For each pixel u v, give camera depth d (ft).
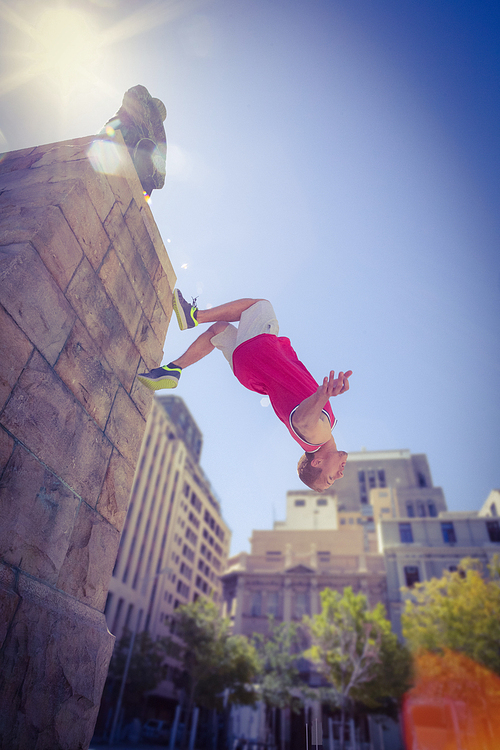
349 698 88.38
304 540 151.12
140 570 152.25
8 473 5.93
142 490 154.10
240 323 8.52
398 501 189.67
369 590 128.16
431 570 124.47
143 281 10.03
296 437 6.95
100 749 74.95
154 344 10.38
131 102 10.90
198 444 262.26
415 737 94.73
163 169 11.30
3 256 6.27
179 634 107.55
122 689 103.60
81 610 7.30
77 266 7.62
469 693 76.28
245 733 111.96
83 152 8.50
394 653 84.43
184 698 106.32
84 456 7.63
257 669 107.04
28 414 6.34
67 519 7.11
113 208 8.91
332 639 87.81
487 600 77.71
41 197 7.55
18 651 5.83
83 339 7.72
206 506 234.58
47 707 6.31
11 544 5.91
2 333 5.92
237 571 140.56
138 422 9.48
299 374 7.44
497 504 141.49
